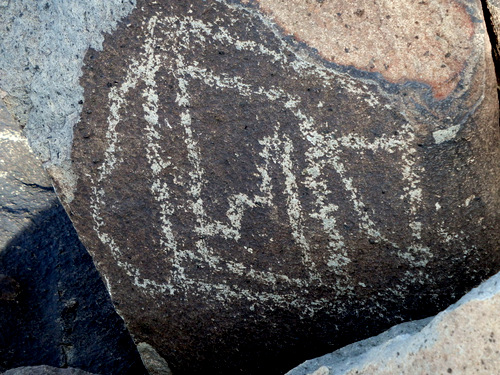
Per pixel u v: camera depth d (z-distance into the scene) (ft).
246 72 2.17
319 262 2.35
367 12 2.09
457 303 1.86
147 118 2.27
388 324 2.43
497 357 1.72
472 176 2.16
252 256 2.39
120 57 2.23
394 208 2.22
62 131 2.33
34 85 2.31
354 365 1.97
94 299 3.21
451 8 2.07
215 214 2.36
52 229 3.39
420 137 2.11
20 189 3.48
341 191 2.23
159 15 2.18
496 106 2.17
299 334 2.52
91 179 2.37
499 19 2.28
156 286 2.53
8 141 3.53
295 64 2.13
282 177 2.26
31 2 2.30
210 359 2.69
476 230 2.24
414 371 1.81
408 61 2.08
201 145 2.28
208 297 2.51
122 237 2.45
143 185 2.36
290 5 2.12
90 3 2.21
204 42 2.18
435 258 2.28
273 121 2.20
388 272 2.33
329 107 2.14
